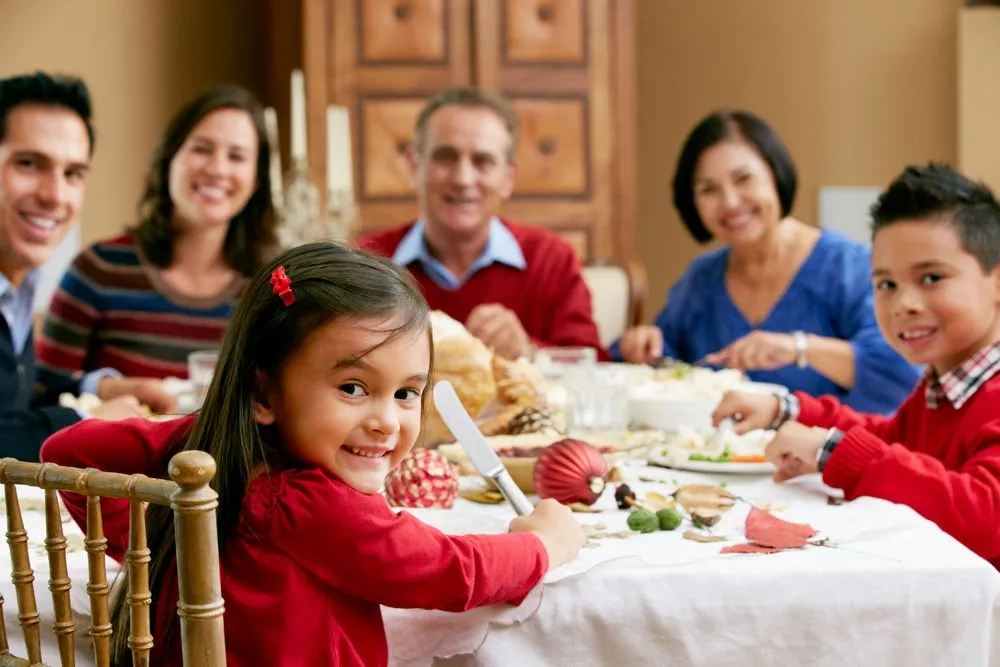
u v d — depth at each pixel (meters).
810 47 4.33
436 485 1.26
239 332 0.93
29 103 1.92
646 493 1.24
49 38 4.04
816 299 2.48
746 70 4.36
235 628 0.90
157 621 0.94
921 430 1.50
